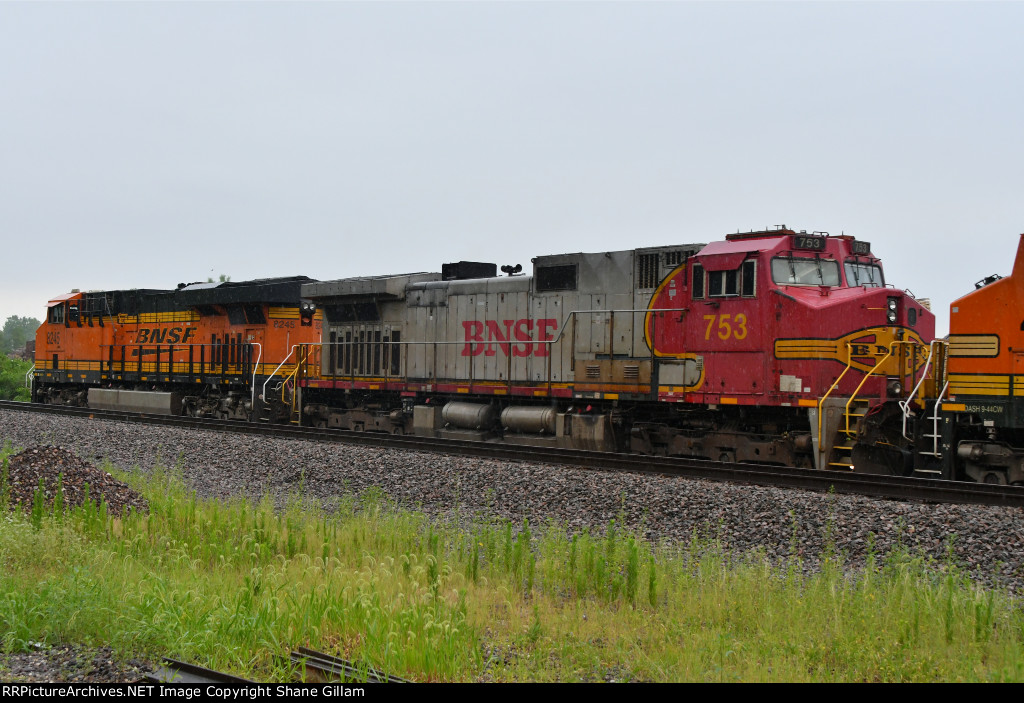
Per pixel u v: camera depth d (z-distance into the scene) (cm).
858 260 1780
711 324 1756
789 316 1639
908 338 1703
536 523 1276
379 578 941
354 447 1867
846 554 1027
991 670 721
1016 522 1066
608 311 1944
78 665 729
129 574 973
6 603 816
